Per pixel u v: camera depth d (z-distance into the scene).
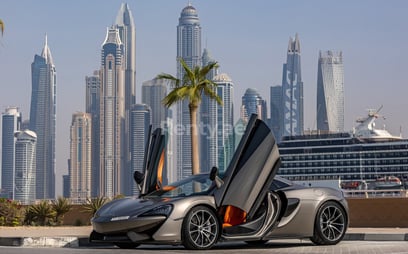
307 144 187.75
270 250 11.55
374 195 173.25
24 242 14.18
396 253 10.95
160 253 10.92
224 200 11.64
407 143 178.62
